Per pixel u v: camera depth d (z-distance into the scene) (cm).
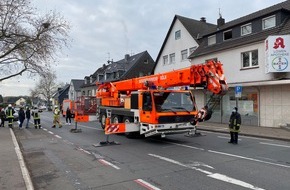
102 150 1176
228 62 2394
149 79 1462
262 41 2059
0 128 2270
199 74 1162
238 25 2403
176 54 3375
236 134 1316
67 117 2809
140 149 1185
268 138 1512
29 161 988
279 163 898
